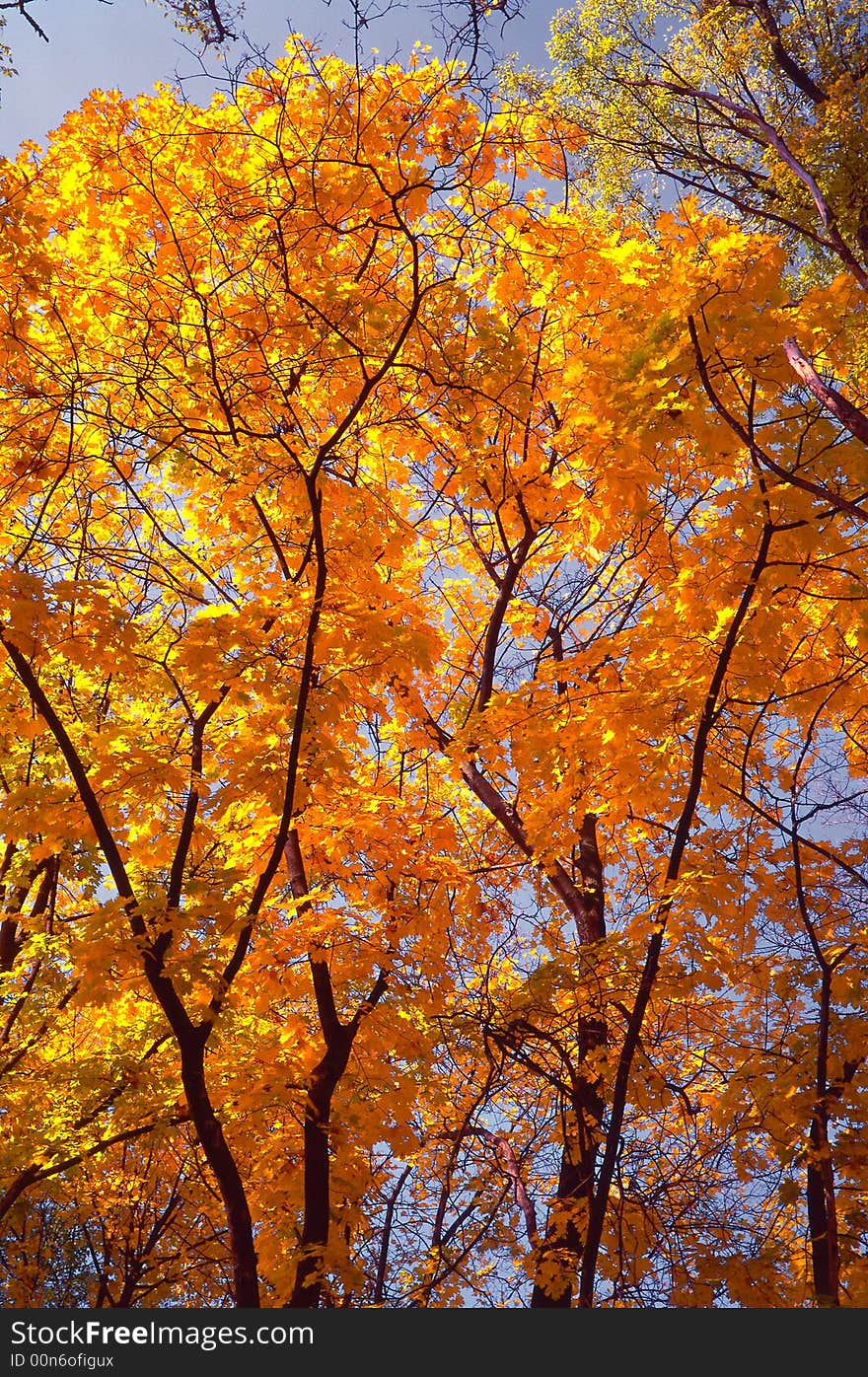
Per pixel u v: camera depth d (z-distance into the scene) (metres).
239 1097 6.30
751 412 5.43
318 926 6.30
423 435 7.69
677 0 13.44
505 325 7.53
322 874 6.92
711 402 5.34
